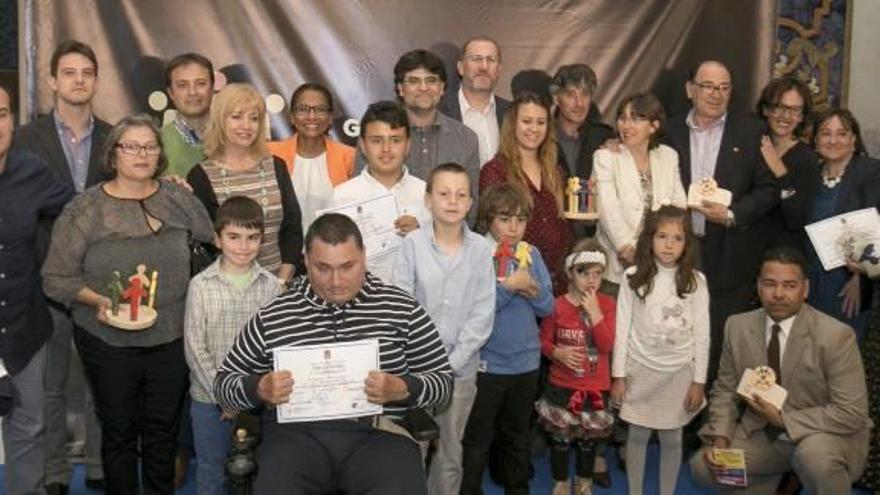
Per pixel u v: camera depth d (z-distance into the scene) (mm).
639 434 4016
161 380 3617
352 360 3043
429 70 4270
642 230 4027
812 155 4637
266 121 4074
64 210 3537
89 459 4234
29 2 4797
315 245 3031
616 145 4398
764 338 3920
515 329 3861
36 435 3680
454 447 3713
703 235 4562
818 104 5516
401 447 3094
